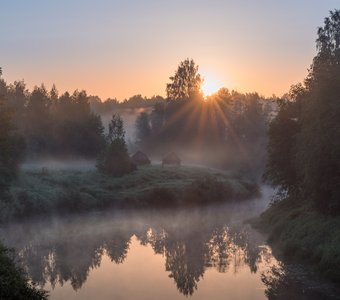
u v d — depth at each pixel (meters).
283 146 43.38
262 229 42.81
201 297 22.28
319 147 29.58
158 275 27.23
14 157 59.34
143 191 67.31
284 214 41.12
